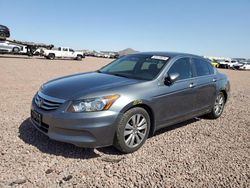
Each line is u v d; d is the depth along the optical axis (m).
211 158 4.18
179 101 4.98
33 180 3.26
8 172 3.40
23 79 12.95
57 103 3.92
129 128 4.12
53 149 4.14
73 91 4.02
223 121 6.38
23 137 4.55
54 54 37.56
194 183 3.41
